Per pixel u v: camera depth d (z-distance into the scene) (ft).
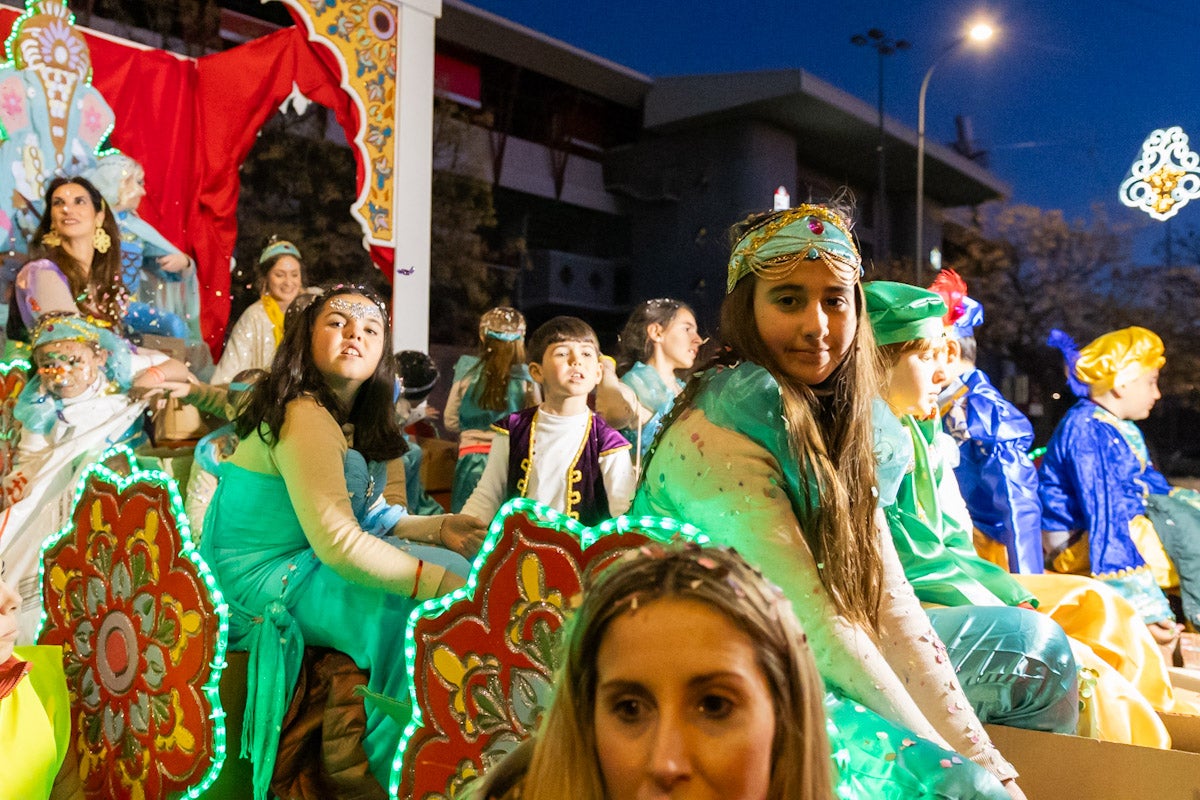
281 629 8.52
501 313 17.58
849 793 5.74
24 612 12.69
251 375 14.05
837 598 6.30
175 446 14.40
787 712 3.67
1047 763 7.01
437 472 17.35
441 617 7.04
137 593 8.59
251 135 20.66
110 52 18.92
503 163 58.54
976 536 12.73
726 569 3.75
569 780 3.77
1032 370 58.08
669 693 3.56
